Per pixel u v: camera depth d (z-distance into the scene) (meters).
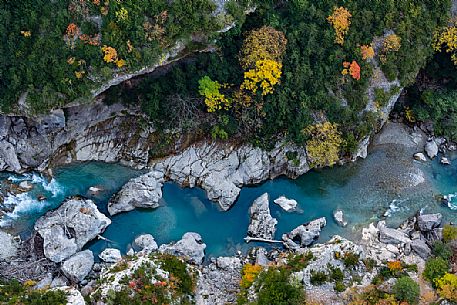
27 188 52.94
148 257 47.09
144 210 52.75
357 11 54.62
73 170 54.66
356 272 46.66
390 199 54.94
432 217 51.72
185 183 54.56
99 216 50.28
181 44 49.12
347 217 53.38
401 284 43.94
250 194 54.94
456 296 43.75
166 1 47.72
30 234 49.75
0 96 49.22
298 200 54.72
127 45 47.59
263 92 52.31
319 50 53.72
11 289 43.47
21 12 46.84
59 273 47.12
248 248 50.78
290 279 44.53
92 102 53.00
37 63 47.62
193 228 52.03
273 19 52.50
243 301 44.19
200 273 47.75
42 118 51.22
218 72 53.06
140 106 54.91
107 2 46.69
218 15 48.78
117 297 42.53
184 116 54.16
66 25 47.16
